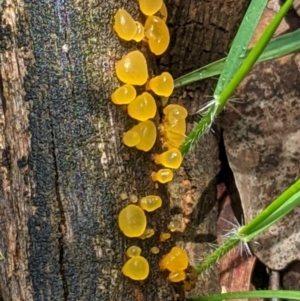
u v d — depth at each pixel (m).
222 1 0.12
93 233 0.09
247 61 0.09
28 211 0.09
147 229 0.10
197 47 0.12
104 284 0.09
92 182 0.09
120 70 0.09
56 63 0.09
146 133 0.09
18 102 0.09
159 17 0.10
